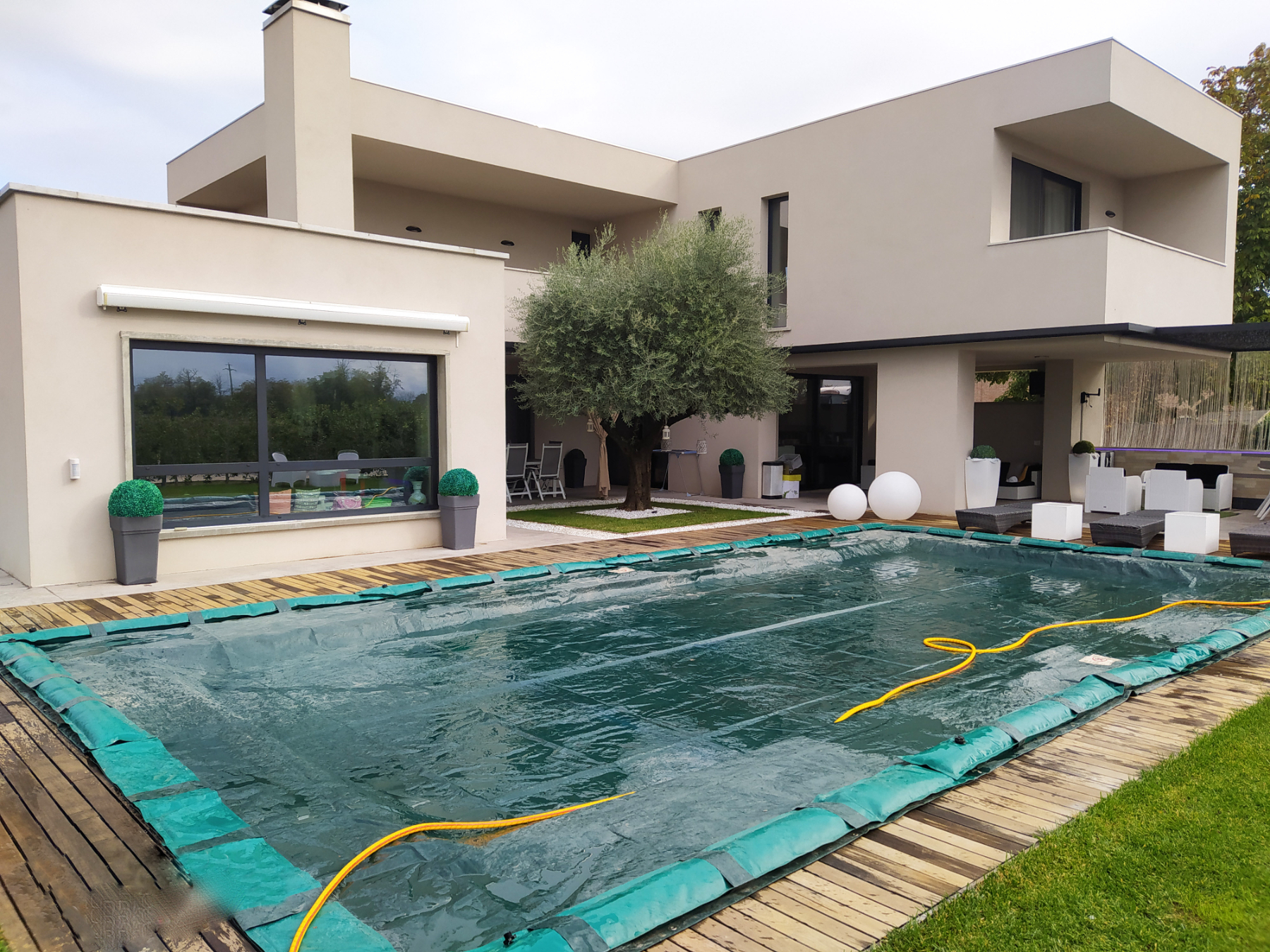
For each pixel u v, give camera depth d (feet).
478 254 36.17
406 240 33.83
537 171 52.65
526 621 24.99
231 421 30.42
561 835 11.71
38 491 26.37
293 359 31.68
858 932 8.59
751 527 42.37
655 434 48.08
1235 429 52.21
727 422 57.00
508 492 55.11
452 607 25.52
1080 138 45.11
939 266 45.70
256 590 26.94
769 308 45.68
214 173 52.70
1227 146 49.90
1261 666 18.78
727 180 56.59
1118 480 44.27
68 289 26.43
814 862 10.09
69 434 26.78
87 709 15.31
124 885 9.59
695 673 20.15
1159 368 54.90
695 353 41.50
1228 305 51.62
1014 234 46.60
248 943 8.45
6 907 9.12
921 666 20.68
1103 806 11.41
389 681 19.47
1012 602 27.94
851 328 49.96
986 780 12.56
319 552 32.76
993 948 8.25
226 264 29.48
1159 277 43.78
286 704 17.85
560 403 42.68
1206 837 10.50
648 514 47.06
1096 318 39.91
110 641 21.47
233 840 10.48
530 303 43.52
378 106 46.01
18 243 25.46
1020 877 9.59
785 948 8.28
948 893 9.36
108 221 27.02
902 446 47.80
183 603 24.95
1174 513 34.63
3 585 27.14
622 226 64.28
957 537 38.96
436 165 50.75
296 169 38.63
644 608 26.73
